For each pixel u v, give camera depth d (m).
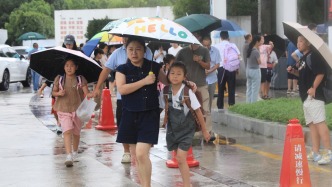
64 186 8.18
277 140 11.94
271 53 19.52
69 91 9.58
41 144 11.69
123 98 7.31
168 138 7.68
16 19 68.12
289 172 7.44
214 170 9.21
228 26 20.61
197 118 7.54
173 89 7.54
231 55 15.45
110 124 13.74
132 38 7.47
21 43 65.50
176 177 8.75
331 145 10.30
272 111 13.06
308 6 30.52
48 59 9.71
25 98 22.28
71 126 9.59
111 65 9.05
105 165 9.59
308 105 9.47
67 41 11.60
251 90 16.06
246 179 8.55
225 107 16.50
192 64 11.26
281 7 23.56
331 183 8.20
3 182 8.42
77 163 9.71
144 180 7.21
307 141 11.03
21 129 13.77
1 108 18.47
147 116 7.20
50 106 19.09
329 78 9.41
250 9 33.06
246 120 13.27
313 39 9.23
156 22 7.56
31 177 8.73
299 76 9.60
